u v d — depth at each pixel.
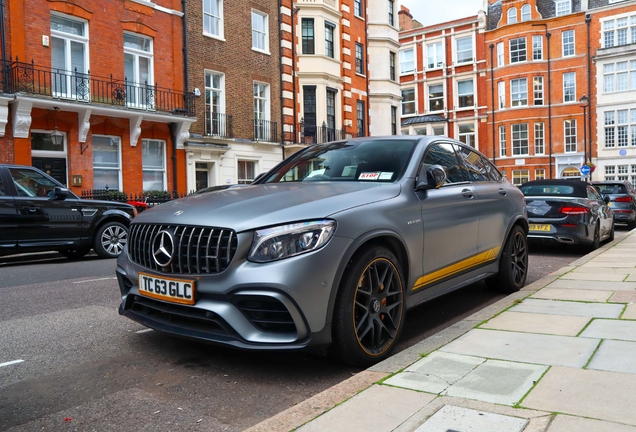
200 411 2.81
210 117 19.75
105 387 3.17
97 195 15.32
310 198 3.45
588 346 3.35
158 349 3.91
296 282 2.97
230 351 3.85
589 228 9.38
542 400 2.52
